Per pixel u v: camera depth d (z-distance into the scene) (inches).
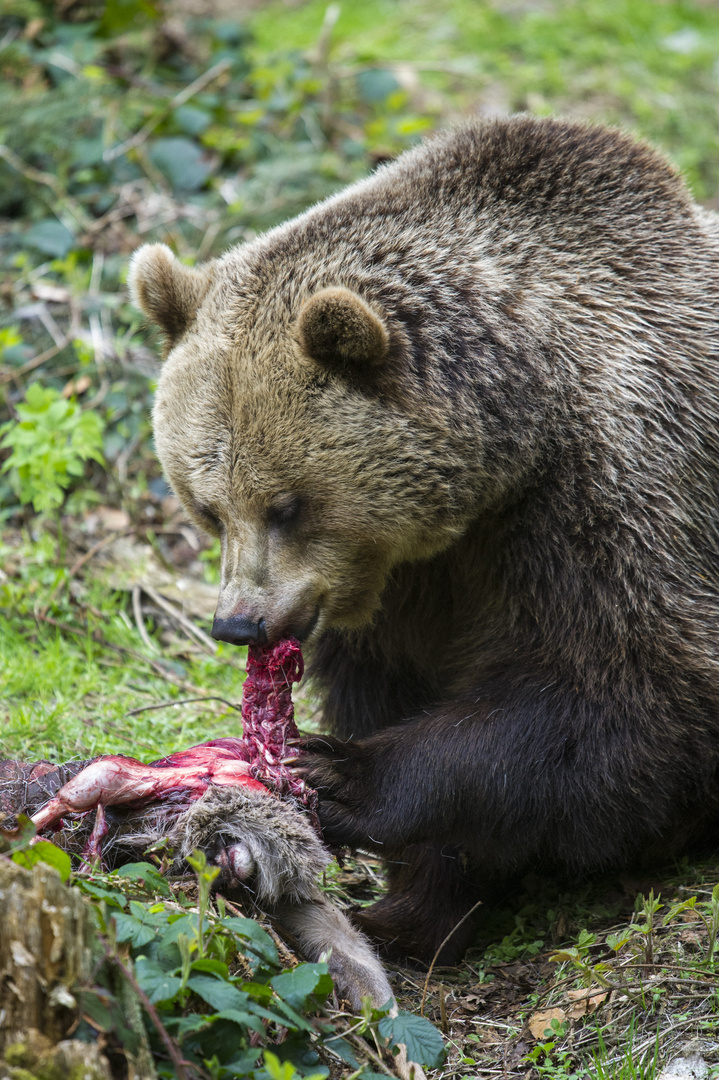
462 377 309.6
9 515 521.7
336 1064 235.8
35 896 189.5
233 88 746.8
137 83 712.4
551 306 322.0
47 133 657.6
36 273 609.3
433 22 956.6
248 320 317.1
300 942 267.4
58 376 568.4
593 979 279.0
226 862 258.5
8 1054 185.3
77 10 753.6
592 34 948.6
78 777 265.9
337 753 312.8
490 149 346.6
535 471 314.7
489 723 312.5
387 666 365.4
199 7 936.9
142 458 553.3
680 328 334.3
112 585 495.8
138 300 349.4
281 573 307.7
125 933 217.0
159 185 659.4
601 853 319.0
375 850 323.9
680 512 316.5
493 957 318.7
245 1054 215.6
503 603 328.5
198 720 413.7
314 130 721.0
